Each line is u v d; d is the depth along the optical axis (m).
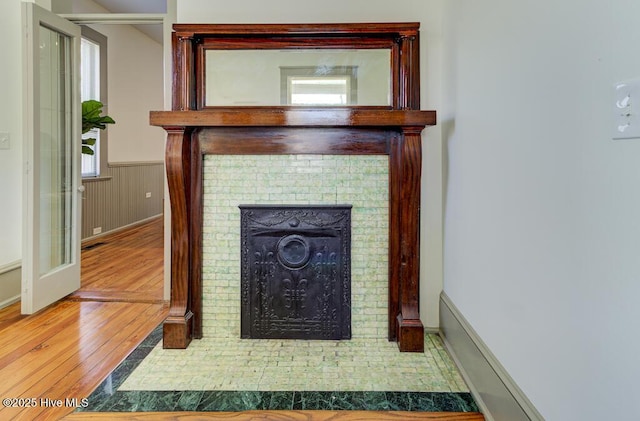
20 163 3.05
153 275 3.77
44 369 2.03
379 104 2.32
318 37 2.30
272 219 2.34
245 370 2.03
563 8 1.13
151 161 7.24
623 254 0.89
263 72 2.35
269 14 2.44
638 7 0.84
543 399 1.24
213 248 2.41
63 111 3.16
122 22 3.20
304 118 2.18
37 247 2.77
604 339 0.96
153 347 2.28
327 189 2.38
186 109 2.29
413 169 2.21
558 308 1.16
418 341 2.23
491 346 1.66
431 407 1.73
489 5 1.68
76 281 3.21
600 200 0.97
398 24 2.23
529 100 1.34
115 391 1.83
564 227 1.13
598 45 0.98
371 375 1.99
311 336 2.37
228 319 2.42
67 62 3.17
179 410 1.70
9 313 2.79
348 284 2.37
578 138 1.06
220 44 2.33
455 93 2.15
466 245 1.99
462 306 2.05
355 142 2.33
